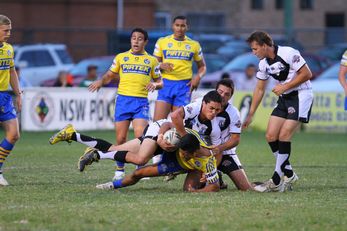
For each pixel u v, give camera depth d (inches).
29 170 1365.7
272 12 5497.1
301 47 3326.8
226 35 3939.5
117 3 4254.4
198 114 1086.4
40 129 2309.3
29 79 3161.9
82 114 2351.1
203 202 987.3
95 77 2581.2
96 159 1119.6
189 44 1480.1
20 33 3612.2
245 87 2827.3
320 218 883.4
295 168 1460.4
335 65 2918.3
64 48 3299.7
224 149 1109.7
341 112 2522.1
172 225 832.9
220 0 5423.2
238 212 913.5
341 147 1947.6
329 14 5615.2
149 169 1086.4
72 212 900.6
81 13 4205.2
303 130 2539.4
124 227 820.6
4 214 884.6
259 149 1851.6
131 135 2199.8
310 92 1130.0
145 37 1311.5
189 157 1060.5
